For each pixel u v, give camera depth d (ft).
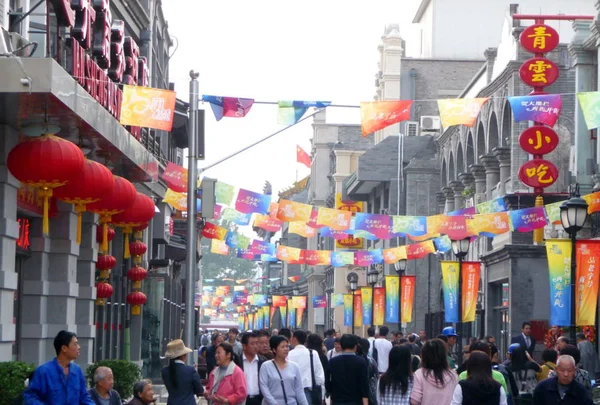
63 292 70.18
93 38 72.23
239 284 579.07
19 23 60.70
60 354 40.22
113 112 69.77
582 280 79.00
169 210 124.47
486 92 137.90
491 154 135.74
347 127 274.16
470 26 220.23
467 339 130.72
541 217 92.07
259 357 57.47
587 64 110.73
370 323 150.20
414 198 179.11
